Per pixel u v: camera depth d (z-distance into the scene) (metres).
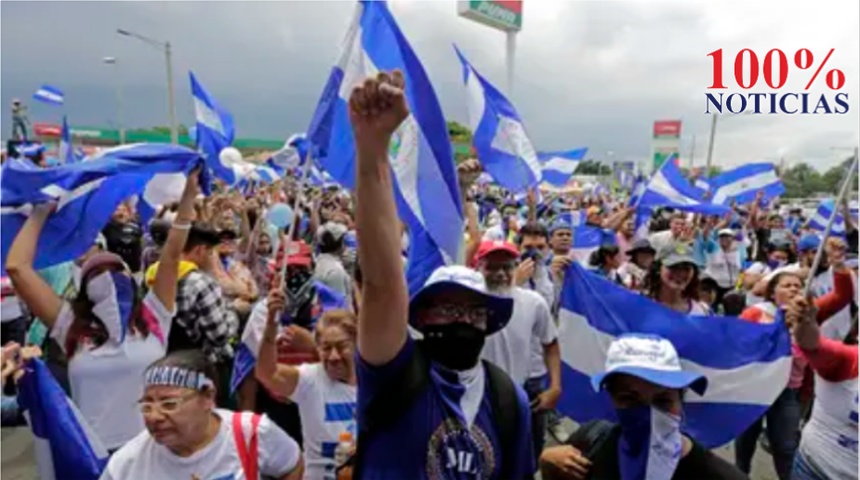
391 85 1.80
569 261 4.55
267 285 7.68
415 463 2.00
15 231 3.72
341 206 15.74
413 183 3.58
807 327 3.32
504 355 4.33
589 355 4.43
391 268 1.91
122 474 2.53
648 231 11.89
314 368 3.39
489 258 4.37
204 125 9.30
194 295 4.15
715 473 2.37
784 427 4.62
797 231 14.93
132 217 7.48
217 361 4.26
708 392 4.13
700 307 5.30
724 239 9.91
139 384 3.46
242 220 9.92
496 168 6.39
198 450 2.50
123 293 3.47
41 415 2.86
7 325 5.98
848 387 3.28
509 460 2.14
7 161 3.73
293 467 2.71
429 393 2.04
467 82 6.41
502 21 32.97
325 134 3.74
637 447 2.41
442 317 2.11
